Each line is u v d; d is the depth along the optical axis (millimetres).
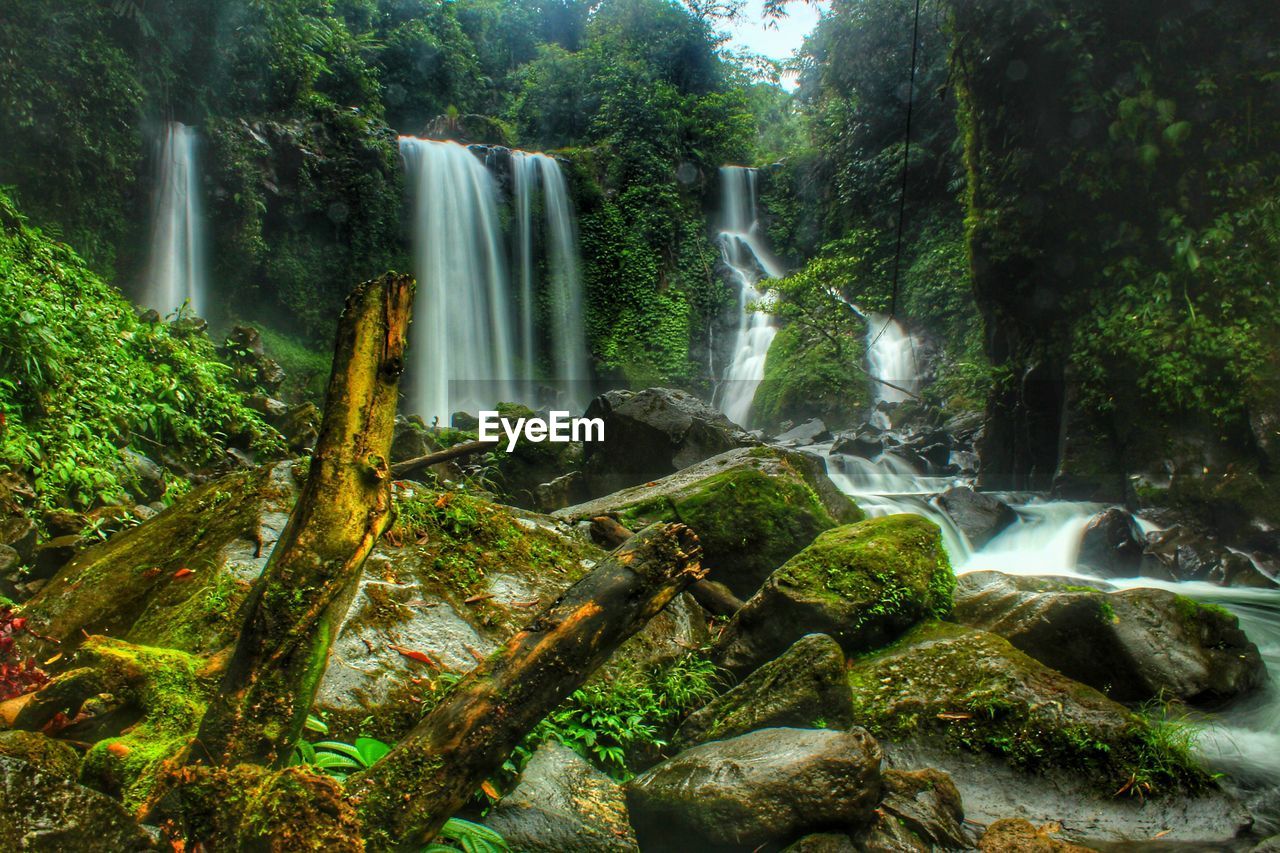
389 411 2062
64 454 5992
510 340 23688
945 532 8945
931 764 3746
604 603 2125
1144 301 9992
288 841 1685
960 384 17906
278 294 18141
